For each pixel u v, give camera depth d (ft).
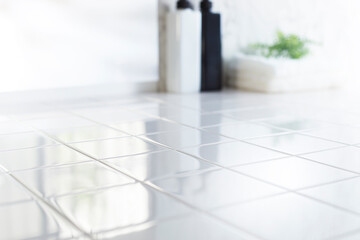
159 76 6.04
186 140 3.38
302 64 6.16
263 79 5.97
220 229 1.86
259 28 6.66
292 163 2.79
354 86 6.70
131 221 1.94
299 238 1.79
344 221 1.95
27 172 2.61
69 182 2.44
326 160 2.86
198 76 6.01
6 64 4.98
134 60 5.76
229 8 6.37
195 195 2.25
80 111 4.55
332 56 6.80
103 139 3.40
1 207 2.09
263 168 2.69
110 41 5.54
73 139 3.40
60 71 5.28
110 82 5.65
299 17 6.92
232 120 4.12
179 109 4.68
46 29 5.12
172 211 2.05
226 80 6.56
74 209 2.07
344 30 7.06
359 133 3.62
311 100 5.35
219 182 2.44
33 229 1.86
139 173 2.59
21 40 5.00
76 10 5.26
